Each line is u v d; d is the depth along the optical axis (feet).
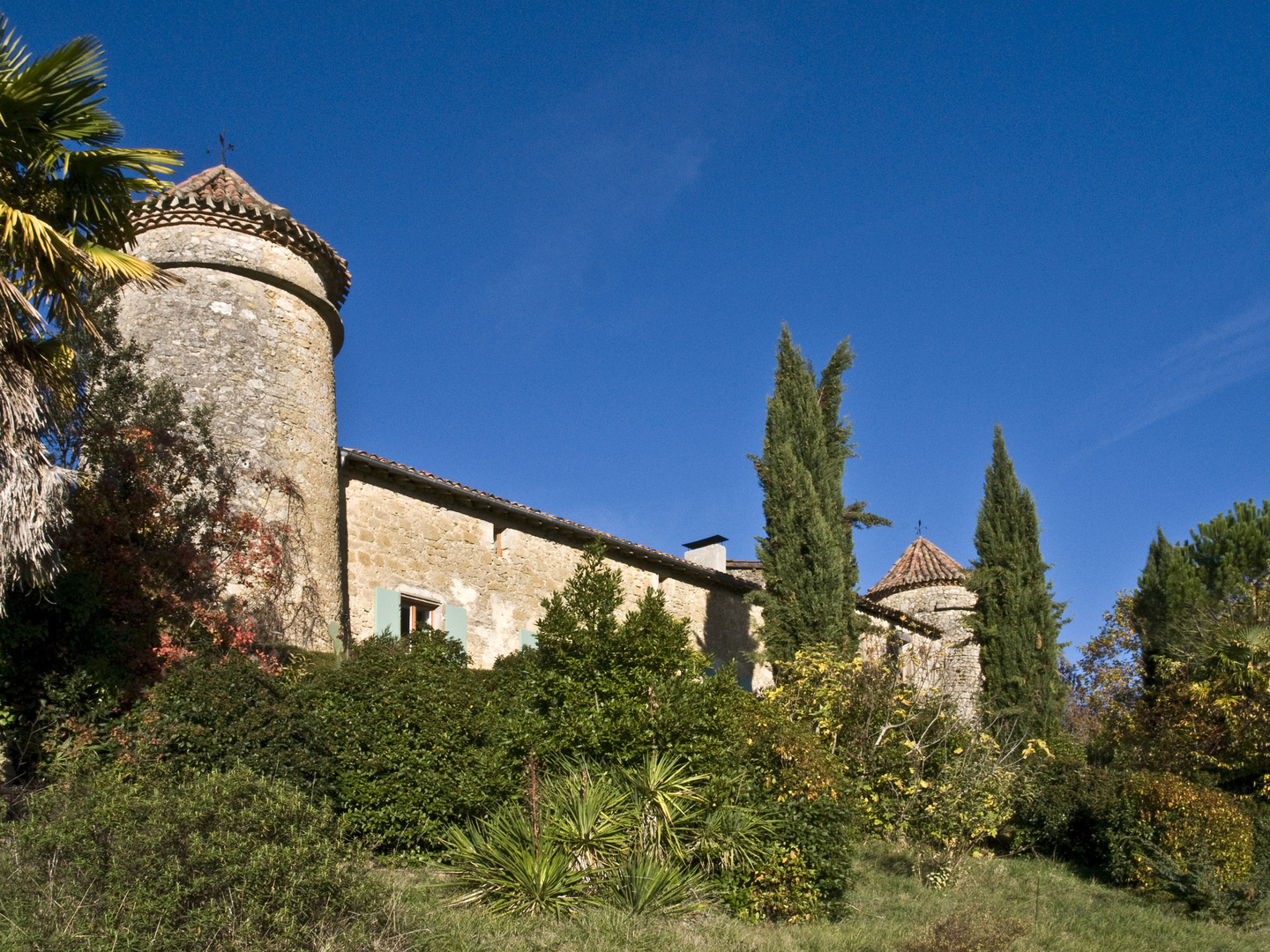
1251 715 49.26
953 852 43.52
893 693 48.67
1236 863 40.75
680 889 30.60
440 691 34.53
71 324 33.47
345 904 23.49
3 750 30.35
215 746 30.27
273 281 47.24
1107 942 33.73
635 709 35.09
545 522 59.77
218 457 42.34
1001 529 82.58
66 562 34.32
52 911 21.40
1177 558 78.79
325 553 45.65
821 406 67.72
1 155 30.76
